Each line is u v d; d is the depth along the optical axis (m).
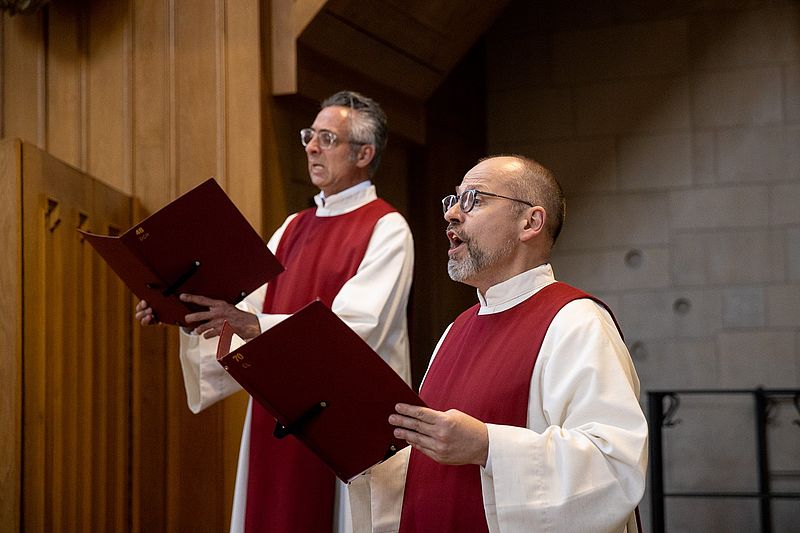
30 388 4.10
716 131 7.16
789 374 6.93
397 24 5.80
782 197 7.02
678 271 7.16
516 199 2.86
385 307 4.05
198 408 4.14
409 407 2.50
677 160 7.21
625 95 7.34
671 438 7.03
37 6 5.35
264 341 2.43
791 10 7.09
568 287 2.84
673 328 7.13
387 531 2.88
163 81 5.31
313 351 2.47
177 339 5.14
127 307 5.03
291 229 4.46
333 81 5.59
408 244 4.19
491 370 2.76
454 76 7.26
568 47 7.47
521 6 7.59
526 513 2.46
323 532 4.00
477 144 7.52
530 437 2.52
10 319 4.07
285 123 5.42
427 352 6.75
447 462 2.51
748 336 7.00
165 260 3.58
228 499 5.03
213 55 5.27
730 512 6.87
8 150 4.14
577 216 7.37
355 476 2.79
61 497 4.26
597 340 2.64
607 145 7.35
